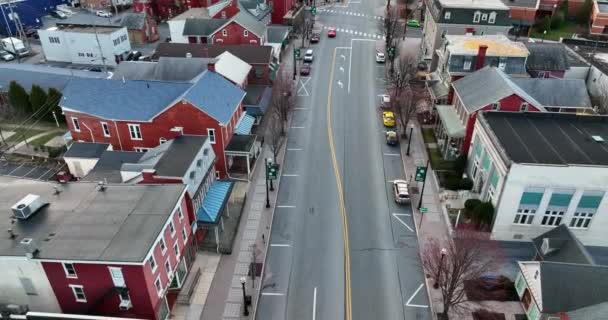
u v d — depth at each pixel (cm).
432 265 3544
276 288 3609
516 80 5675
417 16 10788
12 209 3173
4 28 9600
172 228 3341
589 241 4034
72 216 3241
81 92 4972
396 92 6512
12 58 8369
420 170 4209
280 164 5203
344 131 5912
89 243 2970
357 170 5119
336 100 6738
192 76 5750
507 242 4081
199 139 4344
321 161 5266
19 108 6238
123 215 3244
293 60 8200
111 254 2869
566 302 3016
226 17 8700
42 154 5512
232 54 6600
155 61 6788
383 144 5647
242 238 4112
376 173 5075
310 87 7150
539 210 3906
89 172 4328
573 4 10431
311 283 3659
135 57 8375
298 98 6775
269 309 3428
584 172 3666
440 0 7619
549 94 5622
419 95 6494
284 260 3878
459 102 5306
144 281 2919
